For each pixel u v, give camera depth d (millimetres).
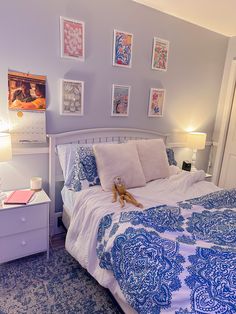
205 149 3619
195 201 1750
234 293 827
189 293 884
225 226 1375
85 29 2162
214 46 3211
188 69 3043
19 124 1985
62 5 2002
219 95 3506
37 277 1708
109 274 1375
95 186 1973
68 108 2213
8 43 1839
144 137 2816
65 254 2000
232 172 3461
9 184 2053
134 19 2432
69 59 2135
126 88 2557
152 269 1045
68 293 1576
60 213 2318
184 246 1117
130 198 1711
